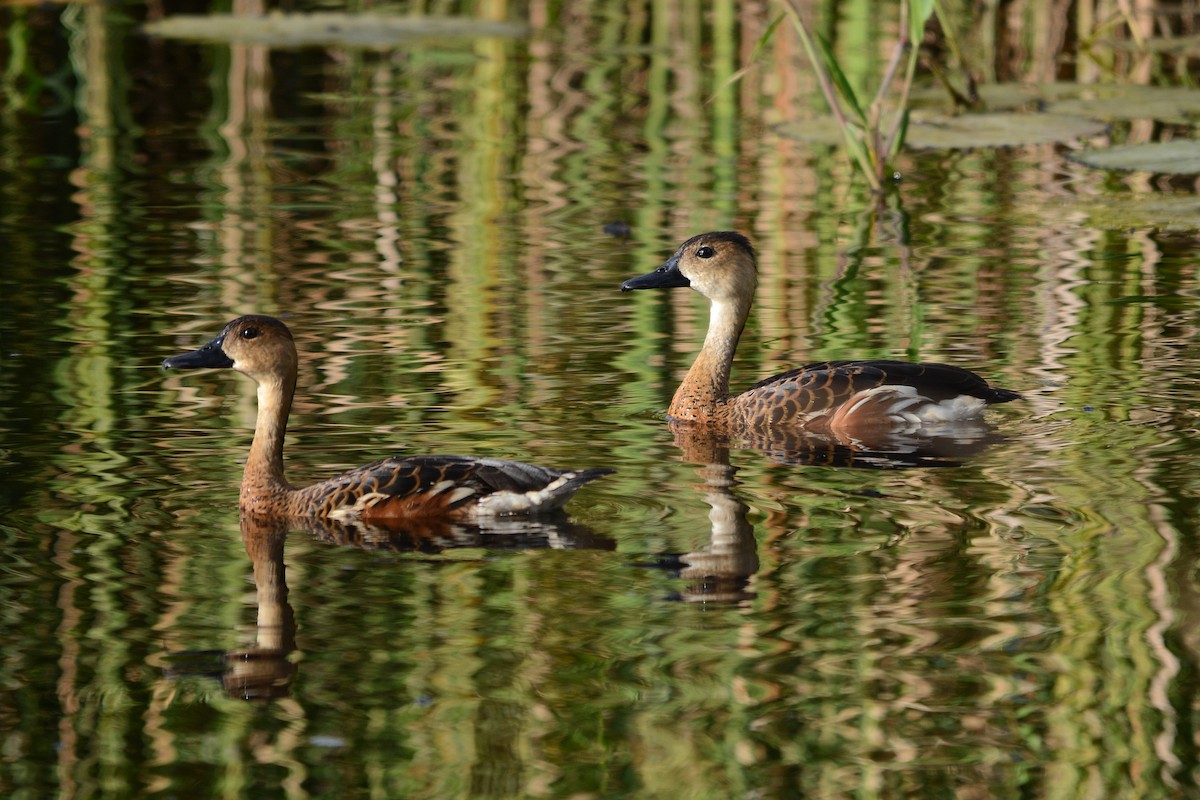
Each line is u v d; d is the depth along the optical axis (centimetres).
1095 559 1089
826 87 2331
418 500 1188
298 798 813
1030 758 845
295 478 1270
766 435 1420
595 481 1281
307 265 1939
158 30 3016
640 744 859
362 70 3136
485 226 2116
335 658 958
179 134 2642
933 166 2500
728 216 2169
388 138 2614
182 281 1867
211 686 925
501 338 1670
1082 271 1891
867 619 1003
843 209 2214
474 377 1541
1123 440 1344
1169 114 2550
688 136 2636
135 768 841
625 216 2164
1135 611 1006
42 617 1013
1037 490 1231
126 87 2958
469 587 1060
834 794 813
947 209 2212
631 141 2597
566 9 3531
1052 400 1457
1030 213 2178
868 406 1413
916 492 1240
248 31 3014
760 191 2311
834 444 1384
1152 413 1411
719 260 1527
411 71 3116
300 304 1775
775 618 1006
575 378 1552
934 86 2850
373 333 1673
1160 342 1614
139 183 2342
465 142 2588
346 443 1354
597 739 863
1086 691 910
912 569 1079
